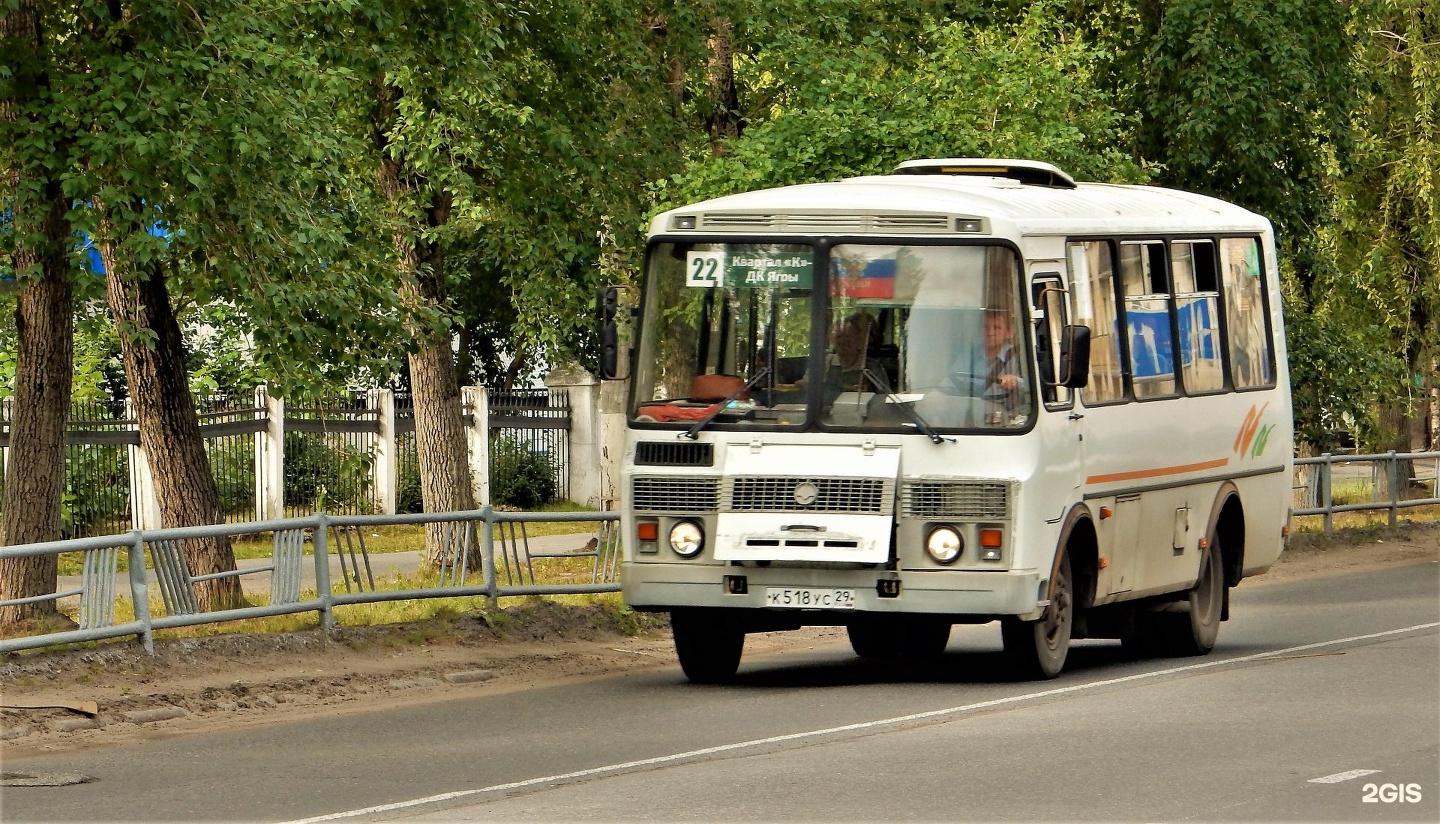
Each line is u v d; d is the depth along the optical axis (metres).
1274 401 39.59
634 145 50.38
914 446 29.34
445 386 55.38
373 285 38.47
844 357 29.78
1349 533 60.62
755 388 29.98
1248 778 21.06
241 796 20.97
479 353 90.00
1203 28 59.97
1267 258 40.00
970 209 29.88
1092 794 20.19
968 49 49.75
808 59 49.06
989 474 29.14
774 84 58.09
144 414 39.75
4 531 36.66
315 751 24.33
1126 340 33.34
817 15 51.94
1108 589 32.41
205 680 29.69
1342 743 23.41
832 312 29.92
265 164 34.53
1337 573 53.28
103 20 34.81
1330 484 60.56
